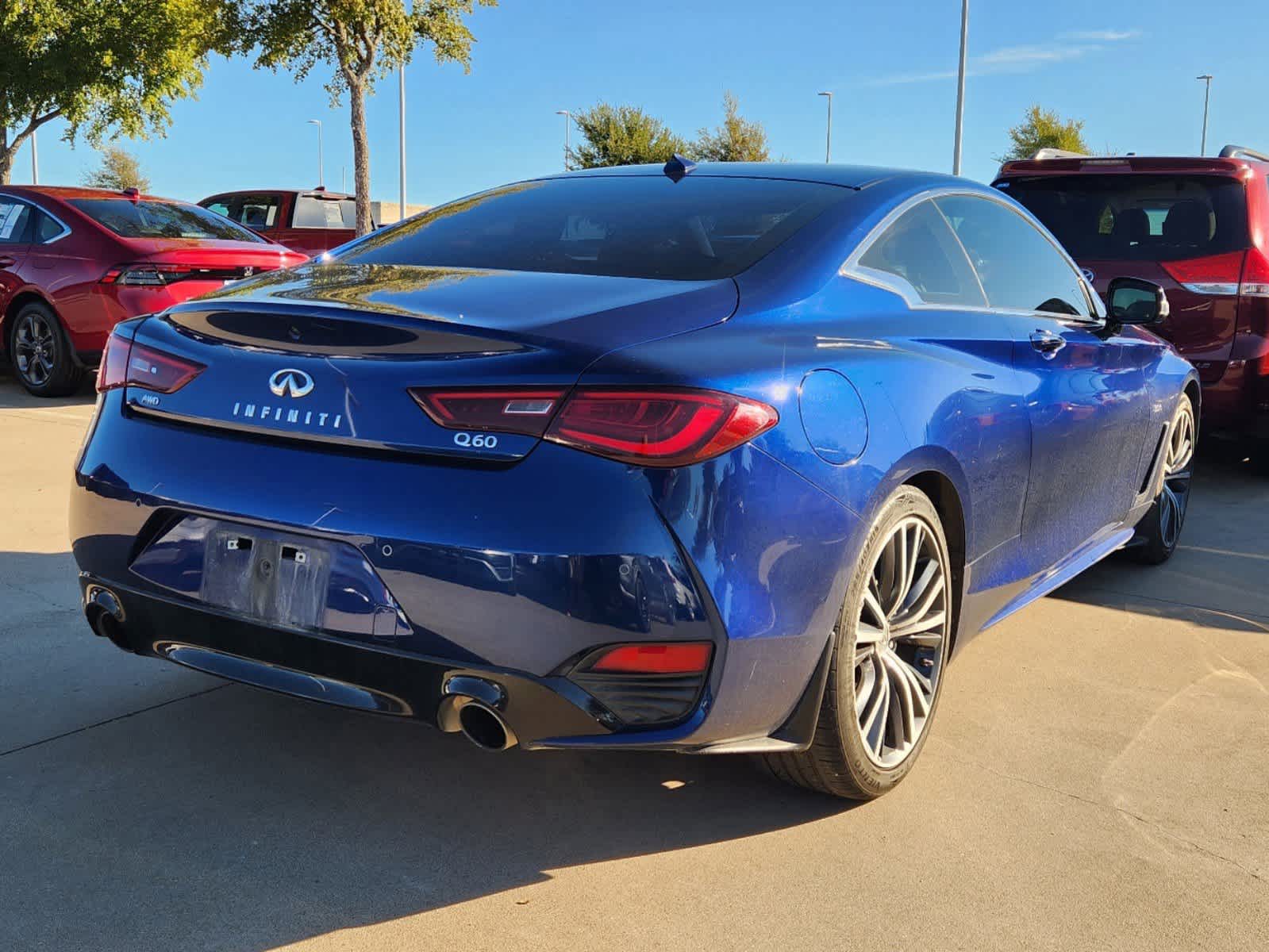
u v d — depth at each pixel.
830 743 2.39
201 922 2.07
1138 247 6.15
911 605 2.64
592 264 2.58
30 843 2.30
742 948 2.05
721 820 2.50
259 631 2.19
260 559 2.18
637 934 2.08
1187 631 3.87
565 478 1.97
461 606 1.99
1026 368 3.11
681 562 1.99
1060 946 2.09
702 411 2.00
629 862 2.32
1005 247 3.41
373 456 2.08
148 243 7.70
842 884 2.27
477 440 2.00
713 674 2.06
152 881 2.19
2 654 3.23
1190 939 2.12
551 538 1.96
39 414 7.29
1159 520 4.57
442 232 2.97
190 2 21.08
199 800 2.51
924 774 2.75
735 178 3.05
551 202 3.06
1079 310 3.81
